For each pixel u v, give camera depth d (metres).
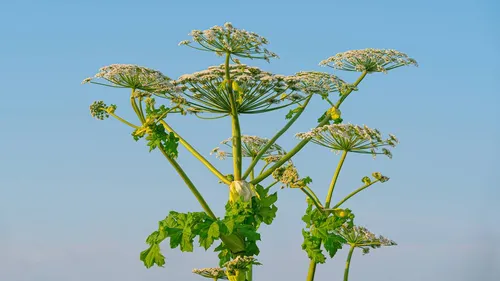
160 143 12.67
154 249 11.79
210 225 11.94
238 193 12.73
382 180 13.89
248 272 14.83
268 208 13.18
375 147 13.35
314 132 12.99
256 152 15.40
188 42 11.70
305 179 13.88
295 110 14.18
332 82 13.45
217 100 12.46
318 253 13.60
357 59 13.82
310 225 13.80
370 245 15.04
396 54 13.78
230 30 11.50
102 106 13.01
